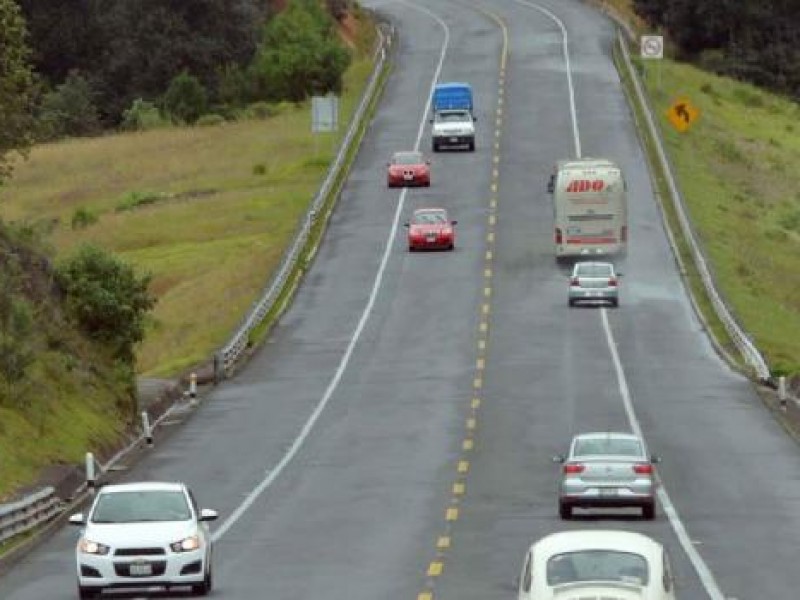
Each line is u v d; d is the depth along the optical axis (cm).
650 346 16900
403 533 9488
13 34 15088
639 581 5200
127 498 7875
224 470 12006
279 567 8462
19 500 10200
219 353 15975
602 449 9938
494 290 19475
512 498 10662
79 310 14925
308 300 19325
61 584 8181
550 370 15800
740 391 14850
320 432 13400
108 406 14150
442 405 14325
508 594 7506
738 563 8375
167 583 7575
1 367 12769
